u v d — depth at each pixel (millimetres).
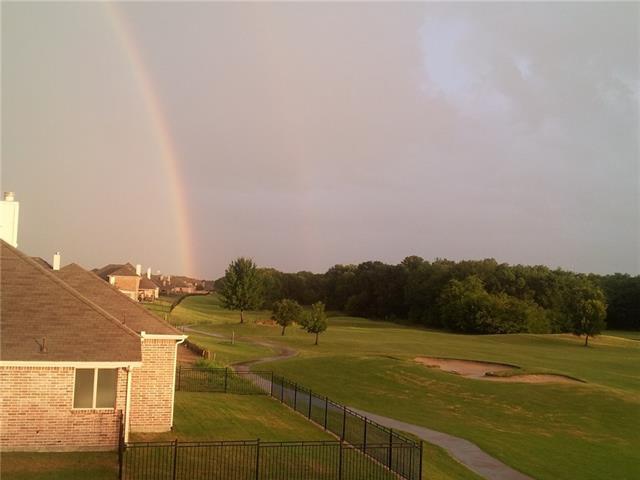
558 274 129125
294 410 25516
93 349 16516
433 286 125000
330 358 44469
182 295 148750
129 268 104125
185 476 14938
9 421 15789
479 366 45406
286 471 16125
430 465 19094
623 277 127312
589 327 72500
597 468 20734
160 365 20047
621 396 32594
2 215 22203
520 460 21094
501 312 98562
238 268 86688
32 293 17688
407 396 33000
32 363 15703
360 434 22188
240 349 52250
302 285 156000
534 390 34062
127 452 16422
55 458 15359
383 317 139375
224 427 20734
